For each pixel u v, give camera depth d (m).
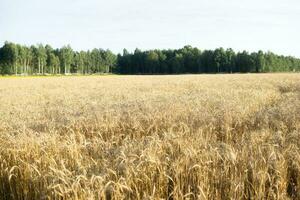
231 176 5.04
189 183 5.12
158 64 118.00
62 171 4.92
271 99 17.11
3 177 5.88
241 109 11.59
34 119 11.45
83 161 5.78
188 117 10.22
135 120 9.49
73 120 9.64
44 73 114.50
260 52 112.06
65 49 118.81
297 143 7.07
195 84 31.73
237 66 113.31
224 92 20.36
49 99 20.27
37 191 5.18
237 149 6.18
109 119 9.82
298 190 5.27
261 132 7.80
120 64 126.19
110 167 5.27
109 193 4.71
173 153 5.98
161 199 4.69
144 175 4.91
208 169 5.15
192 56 115.94
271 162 5.43
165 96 18.44
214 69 114.81
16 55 105.12
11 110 14.07
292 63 139.00
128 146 6.29
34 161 5.83
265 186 5.30
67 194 4.45
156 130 8.69
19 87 32.59
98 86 32.12
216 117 10.06
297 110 10.96
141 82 37.41
